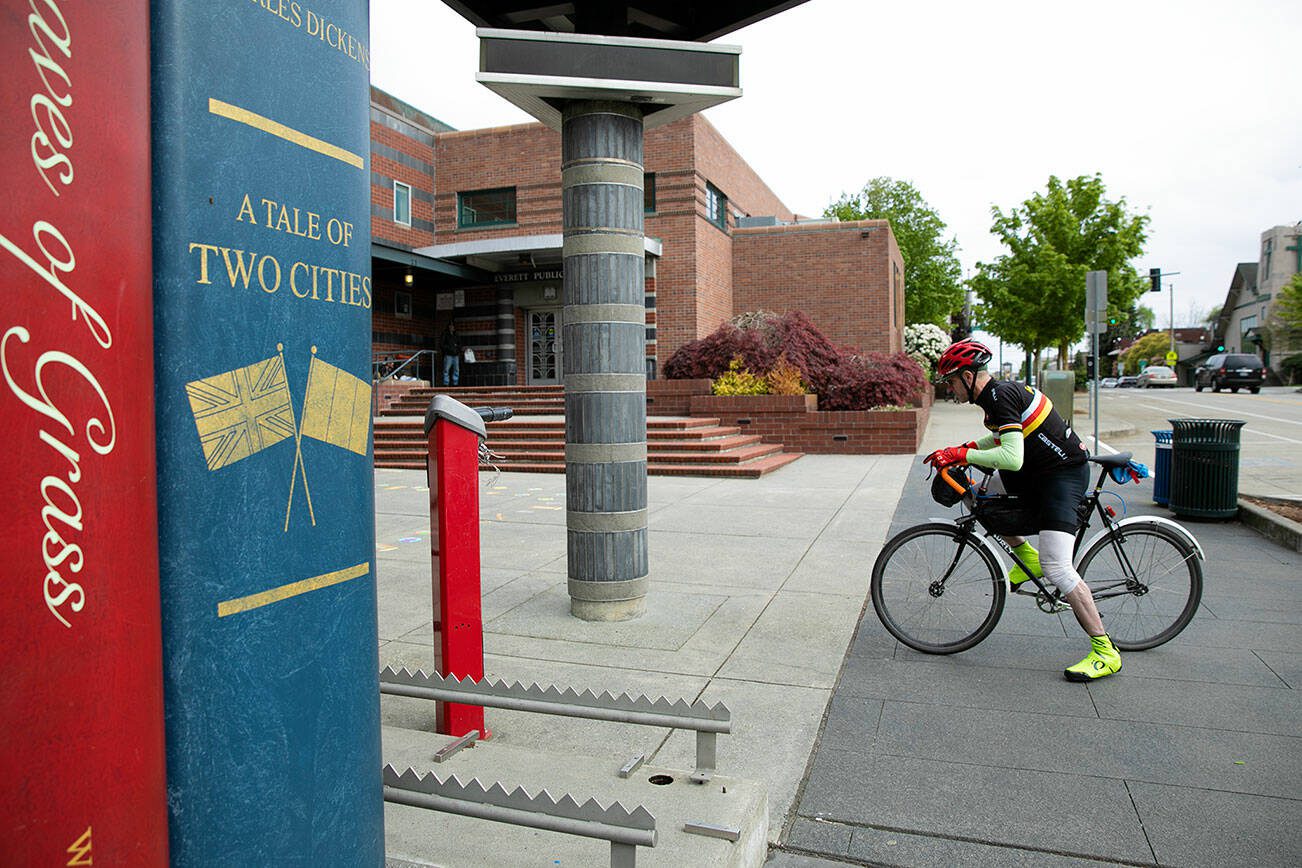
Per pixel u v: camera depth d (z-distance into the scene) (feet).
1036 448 15.69
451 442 12.37
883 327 79.15
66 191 4.14
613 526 18.92
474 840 9.38
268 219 5.20
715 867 8.60
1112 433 65.21
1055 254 92.89
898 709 14.21
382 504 35.63
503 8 21.95
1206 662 16.24
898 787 11.65
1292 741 12.85
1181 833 10.43
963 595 16.84
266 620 5.19
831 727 13.57
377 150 72.43
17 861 3.94
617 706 10.66
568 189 18.67
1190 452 30.04
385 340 74.02
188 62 4.72
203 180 4.80
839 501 35.19
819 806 11.21
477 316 77.82
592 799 8.14
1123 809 10.99
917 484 39.73
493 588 22.06
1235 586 21.62
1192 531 28.50
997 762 12.32
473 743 11.66
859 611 19.71
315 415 5.55
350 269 5.85
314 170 5.53
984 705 14.34
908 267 150.71
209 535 4.85
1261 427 72.18
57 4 4.09
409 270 70.03
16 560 3.92
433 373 78.54
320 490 5.59
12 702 3.91
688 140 71.10
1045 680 15.43
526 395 61.46
